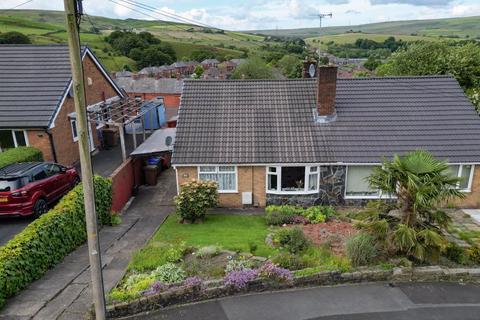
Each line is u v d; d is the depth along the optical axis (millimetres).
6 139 21250
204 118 19219
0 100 21766
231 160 17406
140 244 13742
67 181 18016
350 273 10414
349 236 12758
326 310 9320
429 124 18547
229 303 9570
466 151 17281
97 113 22688
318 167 17484
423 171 10383
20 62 24062
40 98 21875
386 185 10734
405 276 10531
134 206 18594
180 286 9617
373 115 19078
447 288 10211
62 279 10891
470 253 11516
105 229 15469
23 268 10273
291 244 12359
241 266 10625
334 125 18703
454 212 16906
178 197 16000
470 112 19047
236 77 68125
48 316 8914
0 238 13906
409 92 20188
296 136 18281
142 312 9219
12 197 14695
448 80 20766
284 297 9820
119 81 60188
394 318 9047
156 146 21359
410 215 10797
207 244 12812
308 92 20359
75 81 6973
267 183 17891
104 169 23000
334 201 18078
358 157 17250
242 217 16688
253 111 19516
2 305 9258
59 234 12312
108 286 10266
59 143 22391
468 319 9000
